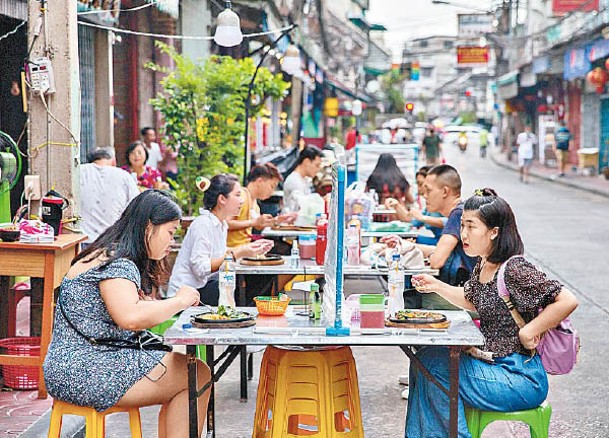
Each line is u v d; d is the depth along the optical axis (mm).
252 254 7324
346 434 5254
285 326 5059
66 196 7426
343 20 48594
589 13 30047
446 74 106500
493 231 5277
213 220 7516
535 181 34688
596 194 27969
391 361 8461
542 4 41281
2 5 9984
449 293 5473
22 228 6629
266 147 25797
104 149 9555
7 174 7188
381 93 67625
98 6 11656
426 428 5188
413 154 14250
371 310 4922
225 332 4918
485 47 44844
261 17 17469
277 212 12555
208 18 17000
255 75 13586
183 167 13133
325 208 10234
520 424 6801
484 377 5113
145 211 5016
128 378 4863
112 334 4957
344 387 5285
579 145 37719
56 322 5008
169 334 4852
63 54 7344
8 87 11125
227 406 7023
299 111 28750
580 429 6633
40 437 5969
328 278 5051
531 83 39531
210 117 13375
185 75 13414
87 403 4836
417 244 8086
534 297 5117
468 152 66312
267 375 5402
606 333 9578
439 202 7816
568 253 15289
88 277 4914
